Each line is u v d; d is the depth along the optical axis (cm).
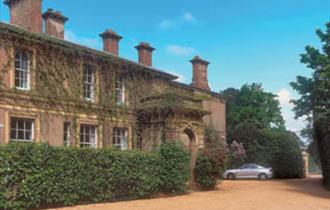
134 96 2981
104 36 3142
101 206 1952
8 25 2262
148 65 3450
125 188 2269
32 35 2361
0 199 1712
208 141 3931
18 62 2341
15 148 1791
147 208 1877
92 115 2691
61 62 2534
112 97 2825
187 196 2431
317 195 2533
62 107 2514
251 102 6662
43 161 1880
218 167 2895
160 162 2473
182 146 2673
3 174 1734
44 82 2433
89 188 2070
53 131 2447
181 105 2892
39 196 1848
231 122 6581
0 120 2194
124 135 2912
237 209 1858
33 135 2345
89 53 2677
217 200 2212
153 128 2902
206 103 4056
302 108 3350
